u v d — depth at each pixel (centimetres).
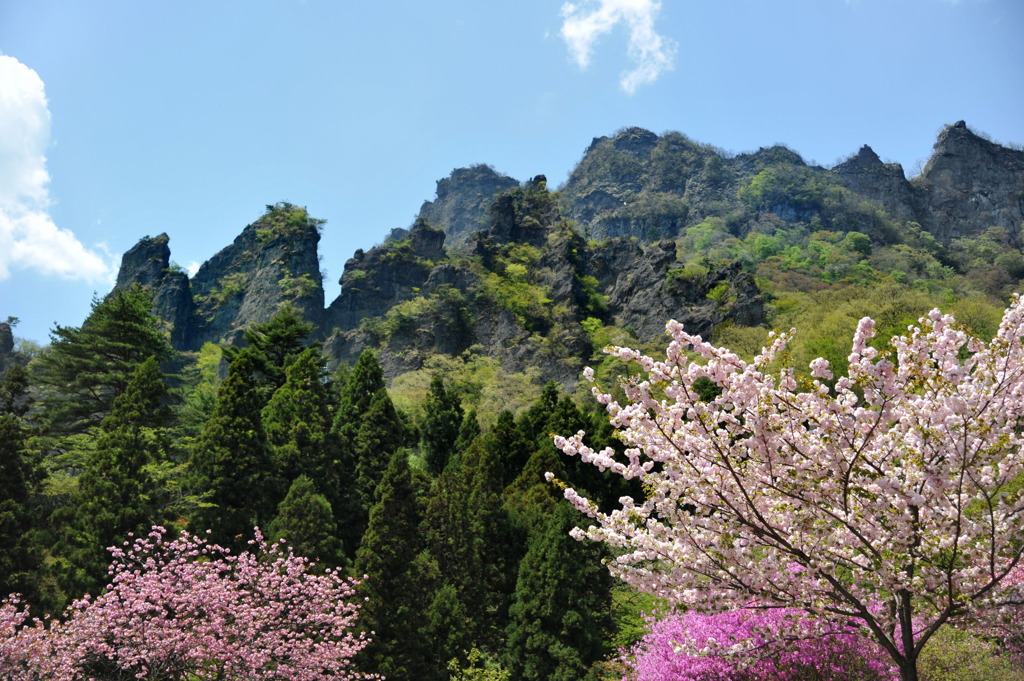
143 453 2297
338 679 1800
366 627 1970
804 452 888
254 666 1669
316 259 13150
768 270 12862
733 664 1266
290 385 3161
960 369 862
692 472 925
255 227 14700
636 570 979
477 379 7550
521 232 12512
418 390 6819
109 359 3844
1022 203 19062
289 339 4175
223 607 1714
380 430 3091
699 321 8738
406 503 2194
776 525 945
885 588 916
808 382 851
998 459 868
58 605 2028
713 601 950
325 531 2206
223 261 14650
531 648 2116
